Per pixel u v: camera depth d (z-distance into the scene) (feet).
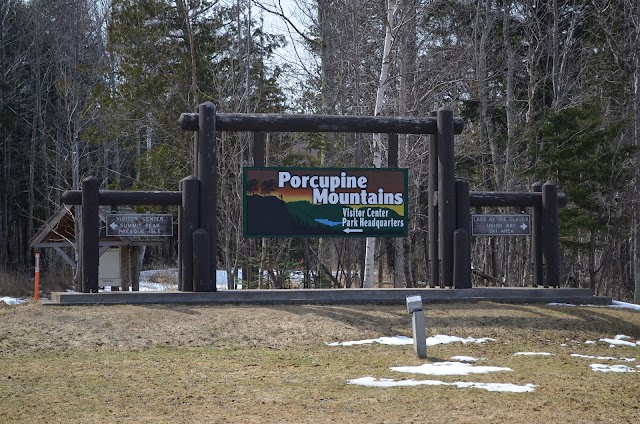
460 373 52.24
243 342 64.64
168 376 50.98
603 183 127.34
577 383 49.47
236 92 127.13
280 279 119.44
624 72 147.43
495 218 84.12
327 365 55.42
